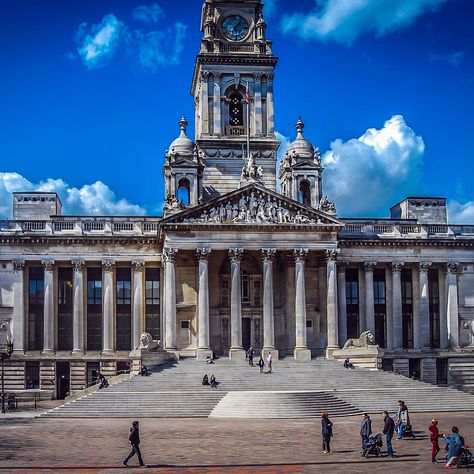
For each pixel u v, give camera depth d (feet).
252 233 354.74
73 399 319.27
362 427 181.16
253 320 382.22
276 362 341.62
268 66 403.75
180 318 369.30
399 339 393.91
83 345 381.60
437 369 399.65
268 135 399.85
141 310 383.24
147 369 325.21
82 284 384.06
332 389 306.35
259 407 269.64
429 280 405.39
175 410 274.77
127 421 257.75
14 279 381.81
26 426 245.24
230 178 394.11
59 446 197.88
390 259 395.96
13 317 379.55
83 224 386.93
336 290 358.23
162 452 186.50
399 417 212.64
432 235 401.49
